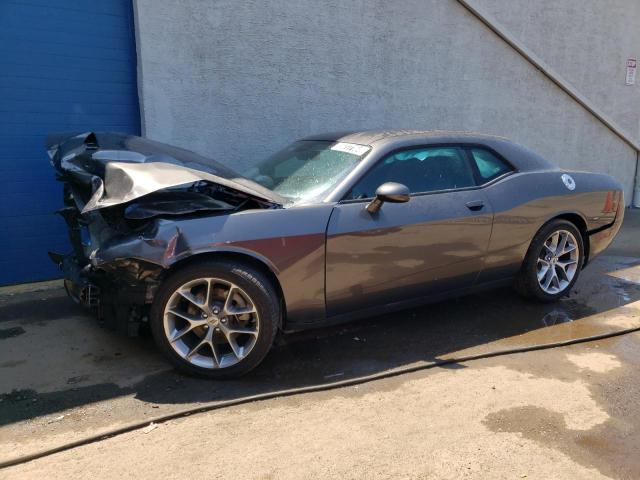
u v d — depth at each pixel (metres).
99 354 3.75
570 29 8.98
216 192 3.63
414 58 7.44
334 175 3.82
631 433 2.85
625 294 5.15
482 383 3.37
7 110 5.11
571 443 2.76
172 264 3.17
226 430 2.83
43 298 4.94
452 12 7.68
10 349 3.82
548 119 9.08
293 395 3.20
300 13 6.40
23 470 2.50
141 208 3.31
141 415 2.97
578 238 4.78
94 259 3.27
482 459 2.62
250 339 3.35
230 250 3.24
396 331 4.21
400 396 3.20
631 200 10.50
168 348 3.32
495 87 8.35
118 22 5.53
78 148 3.95
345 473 2.51
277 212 3.42
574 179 4.77
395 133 4.20
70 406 3.06
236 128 6.18
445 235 3.95
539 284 4.64
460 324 4.35
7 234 5.24
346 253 3.57
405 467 2.56
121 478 2.45
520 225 4.35
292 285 3.44
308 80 6.59
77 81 5.40
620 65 9.70
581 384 3.37
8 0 4.99
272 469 2.53
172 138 5.81
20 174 5.23
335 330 4.22
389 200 3.52
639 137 10.27
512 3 8.30
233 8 5.95
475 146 4.36
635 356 3.79
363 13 6.88
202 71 5.87
